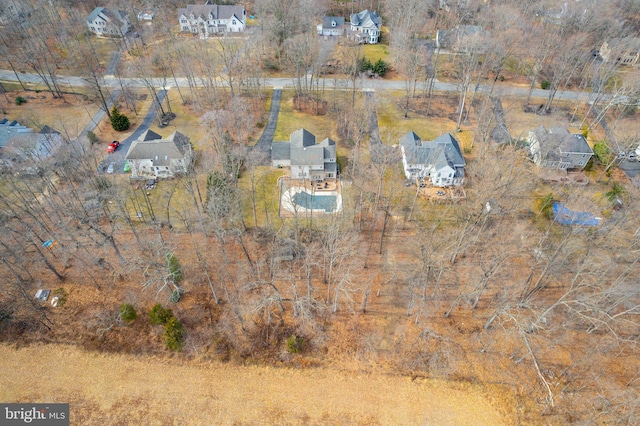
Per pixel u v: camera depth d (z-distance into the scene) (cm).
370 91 9494
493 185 5528
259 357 4581
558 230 5841
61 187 6531
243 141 7844
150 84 8644
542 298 5088
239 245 5794
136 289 5206
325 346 4672
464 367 4509
